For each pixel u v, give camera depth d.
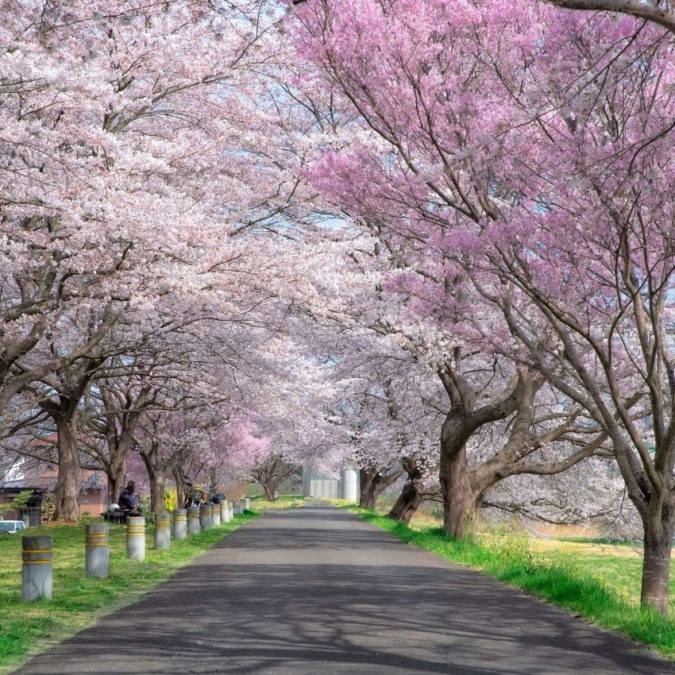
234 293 19.75
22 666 7.22
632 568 21.94
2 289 25.34
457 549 20.30
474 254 11.95
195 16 18.20
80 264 16.55
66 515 31.97
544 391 31.05
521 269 12.66
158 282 17.81
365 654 7.74
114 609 10.67
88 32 14.31
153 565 16.56
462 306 14.38
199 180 21.47
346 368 31.78
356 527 34.09
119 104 16.97
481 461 33.84
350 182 13.58
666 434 11.20
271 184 22.27
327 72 13.30
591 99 9.66
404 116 12.97
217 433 50.00
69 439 32.25
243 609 10.59
